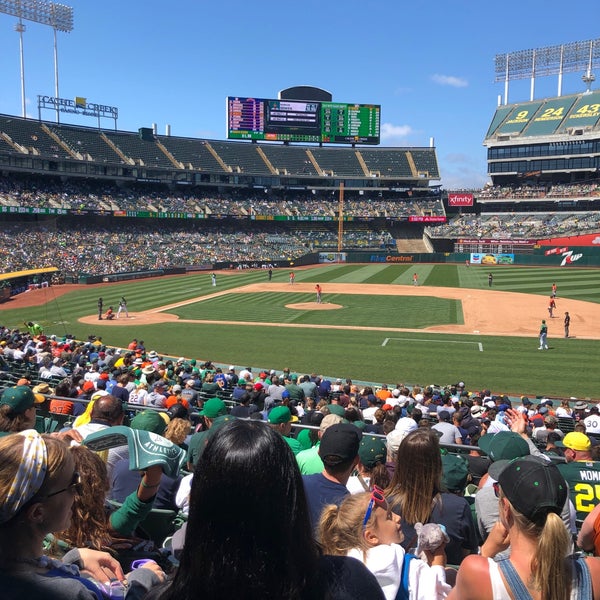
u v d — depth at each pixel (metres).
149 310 50.75
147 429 6.36
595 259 83.50
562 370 29.28
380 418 12.88
